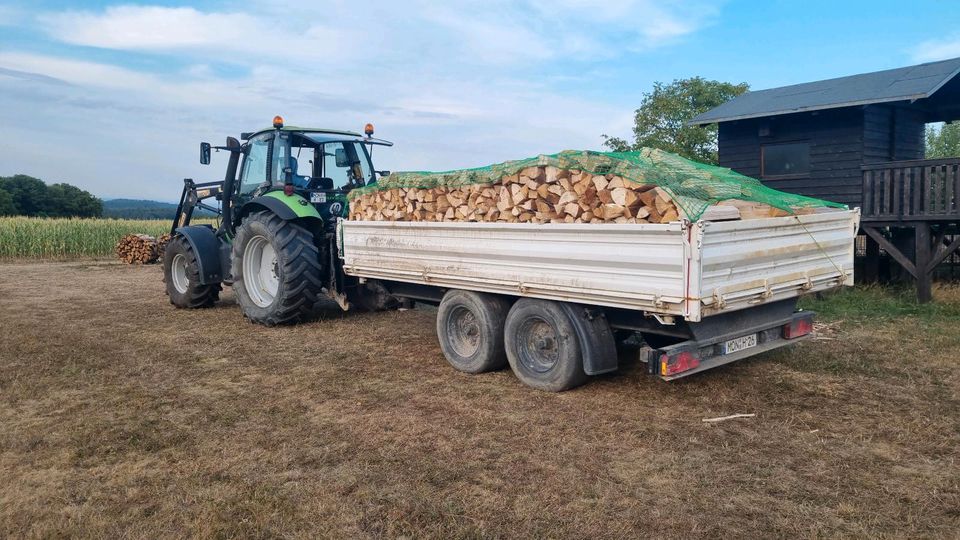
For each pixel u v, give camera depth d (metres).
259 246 7.72
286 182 7.47
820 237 4.82
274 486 3.29
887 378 5.07
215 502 3.11
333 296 7.48
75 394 4.88
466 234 5.20
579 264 4.35
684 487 3.23
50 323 7.80
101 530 2.87
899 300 8.59
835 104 9.70
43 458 3.68
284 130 7.71
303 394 4.86
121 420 4.30
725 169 5.78
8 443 3.90
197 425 4.20
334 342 6.64
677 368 4.04
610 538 2.76
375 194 6.35
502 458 3.62
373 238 6.26
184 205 9.27
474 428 4.10
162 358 5.98
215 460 3.63
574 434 3.96
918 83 9.70
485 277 5.08
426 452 3.72
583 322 4.57
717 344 4.36
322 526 2.89
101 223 22.08
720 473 3.39
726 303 3.95
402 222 5.82
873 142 10.42
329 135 8.18
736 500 3.09
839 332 6.71
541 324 4.92
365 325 7.51
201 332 7.20
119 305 9.25
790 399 4.59
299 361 5.87
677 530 2.82
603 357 4.60
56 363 5.78
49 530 2.87
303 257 7.18
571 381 4.70
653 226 3.83
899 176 8.84
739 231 3.97
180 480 3.38
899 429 3.97
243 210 7.99
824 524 2.85
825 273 4.92
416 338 6.81
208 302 8.84
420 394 4.84
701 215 3.70
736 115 10.90
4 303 9.45
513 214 4.89
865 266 10.14
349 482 3.32
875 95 9.63
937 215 8.38
